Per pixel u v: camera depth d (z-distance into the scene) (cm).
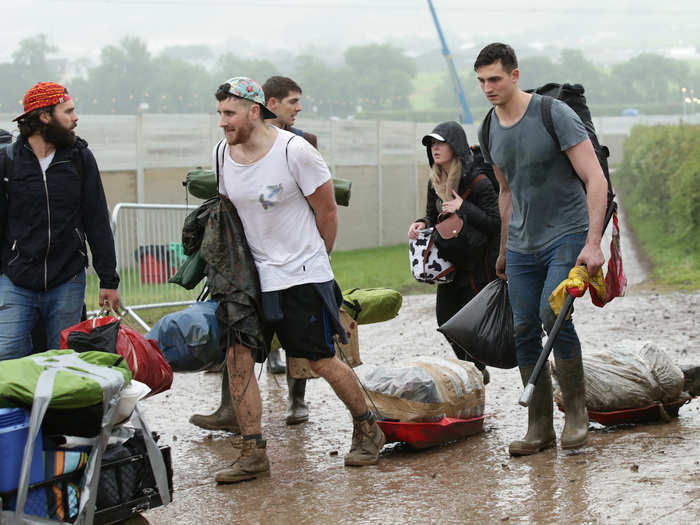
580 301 1169
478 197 630
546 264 513
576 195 506
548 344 469
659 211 2583
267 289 498
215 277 497
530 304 522
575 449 511
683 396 575
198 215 519
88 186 543
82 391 389
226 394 600
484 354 546
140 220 1026
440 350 913
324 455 549
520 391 688
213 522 439
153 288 1031
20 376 395
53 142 525
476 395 568
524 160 503
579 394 520
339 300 527
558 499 429
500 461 506
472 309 549
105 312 561
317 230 508
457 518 417
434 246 637
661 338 870
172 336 532
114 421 407
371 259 2088
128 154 1795
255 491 484
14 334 529
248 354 505
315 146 656
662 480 441
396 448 559
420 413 538
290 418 635
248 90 486
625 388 550
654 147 2723
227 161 502
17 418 387
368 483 482
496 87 497
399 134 2620
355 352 625
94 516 410
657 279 1413
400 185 2642
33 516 385
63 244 534
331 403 695
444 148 631
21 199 522
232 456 562
